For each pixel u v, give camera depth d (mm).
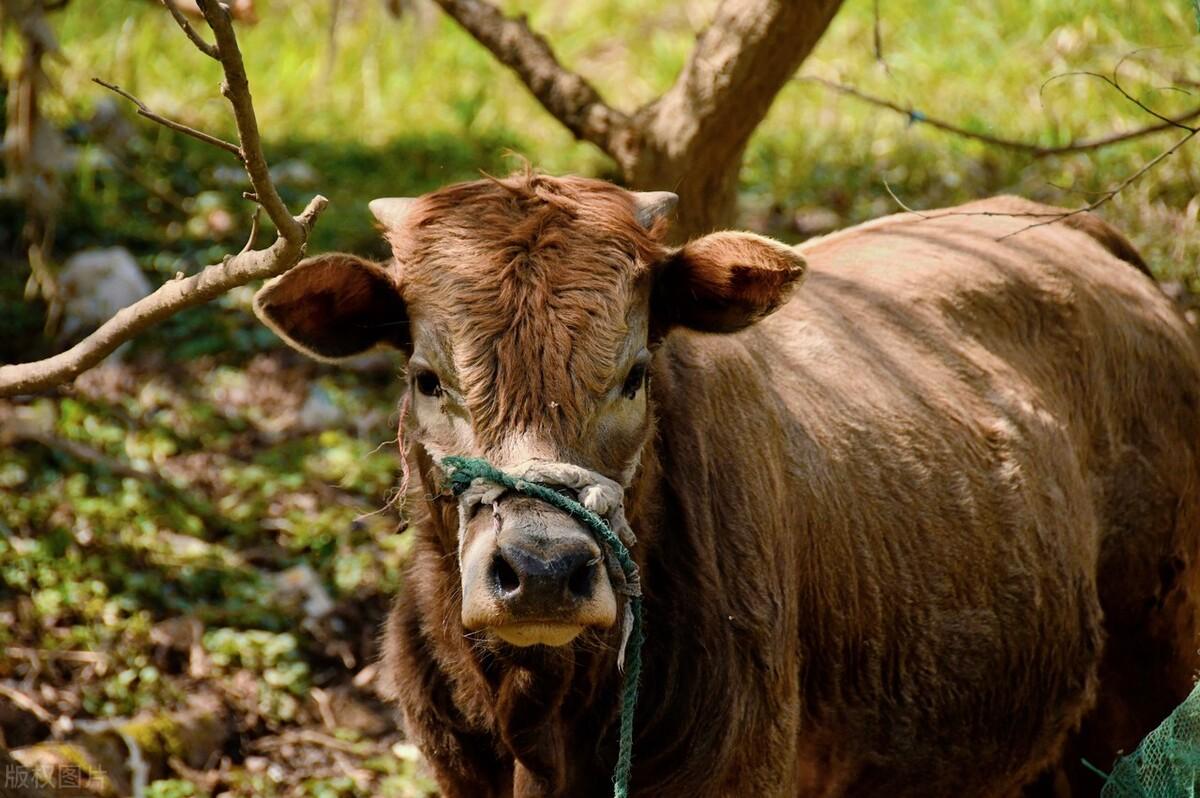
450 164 16234
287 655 10234
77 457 11516
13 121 12070
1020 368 8500
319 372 13180
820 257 8836
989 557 8086
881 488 7781
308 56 18828
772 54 9727
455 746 7070
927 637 7918
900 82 16406
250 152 5598
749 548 7004
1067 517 8430
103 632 10000
